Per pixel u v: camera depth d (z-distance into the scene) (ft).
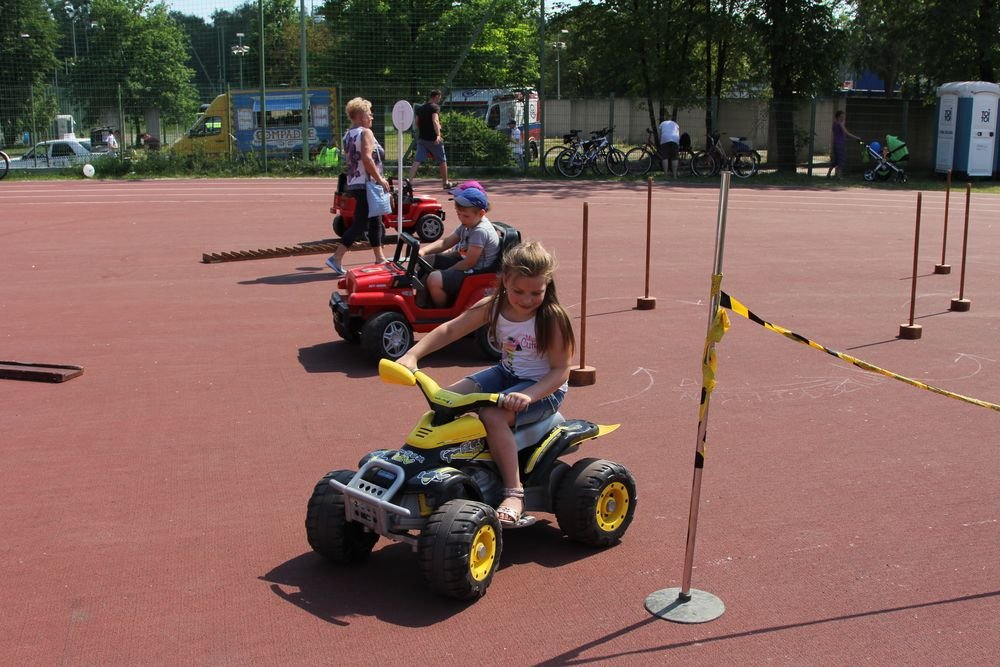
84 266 42.24
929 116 108.78
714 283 13.05
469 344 29.53
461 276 27.50
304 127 95.09
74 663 12.39
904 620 13.55
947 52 103.45
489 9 106.52
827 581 14.70
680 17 105.70
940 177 97.50
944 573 14.96
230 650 12.71
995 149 95.04
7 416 22.18
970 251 49.62
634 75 111.86
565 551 15.78
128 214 61.21
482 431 14.76
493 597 14.17
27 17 111.24
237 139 100.17
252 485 18.26
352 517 14.35
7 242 49.26
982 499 17.85
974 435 21.34
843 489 18.26
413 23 107.96
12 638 12.98
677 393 24.23
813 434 21.31
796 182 91.35
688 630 13.25
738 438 21.01
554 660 12.49
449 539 13.34
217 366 26.48
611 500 15.79
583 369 24.90
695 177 93.86
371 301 26.58
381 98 106.32
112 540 15.97
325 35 106.32
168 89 129.49
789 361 27.35
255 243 49.24
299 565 15.17
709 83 111.14
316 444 20.44
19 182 84.33
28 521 16.66
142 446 20.29
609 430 16.48
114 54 124.16
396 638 13.00
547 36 124.77
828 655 12.65
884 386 24.97
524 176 92.68
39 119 104.83
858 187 87.97
